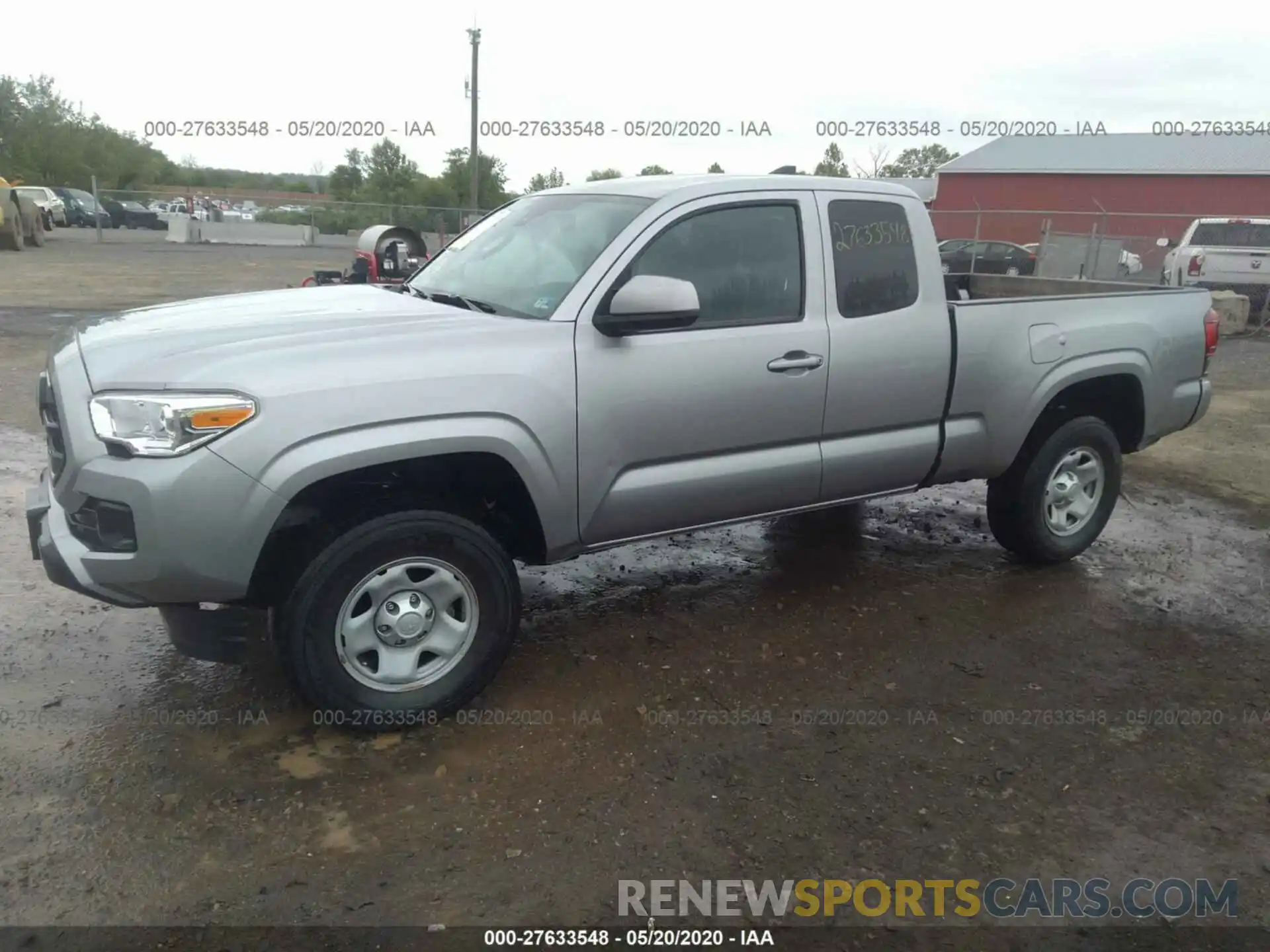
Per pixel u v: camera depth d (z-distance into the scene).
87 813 3.01
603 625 4.48
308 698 3.35
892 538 5.77
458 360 3.38
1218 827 3.18
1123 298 5.20
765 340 4.02
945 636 4.47
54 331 12.16
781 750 3.51
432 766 3.33
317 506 3.41
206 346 3.26
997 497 5.18
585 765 3.37
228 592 3.14
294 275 21.58
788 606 4.75
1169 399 5.41
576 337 3.62
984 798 3.28
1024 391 4.80
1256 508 6.64
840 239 4.29
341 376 3.19
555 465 3.58
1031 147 39.47
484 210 34.22
